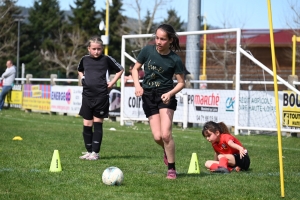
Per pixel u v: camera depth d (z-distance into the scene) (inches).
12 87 1084.5
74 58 2573.8
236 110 696.4
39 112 1070.4
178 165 385.1
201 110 767.7
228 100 736.3
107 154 435.5
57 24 2984.7
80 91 950.4
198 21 866.8
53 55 2741.1
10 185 286.8
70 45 2837.1
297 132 674.2
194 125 803.4
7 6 1854.1
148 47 316.2
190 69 841.5
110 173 292.0
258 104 705.0
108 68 409.1
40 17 2984.7
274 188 297.6
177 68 310.8
